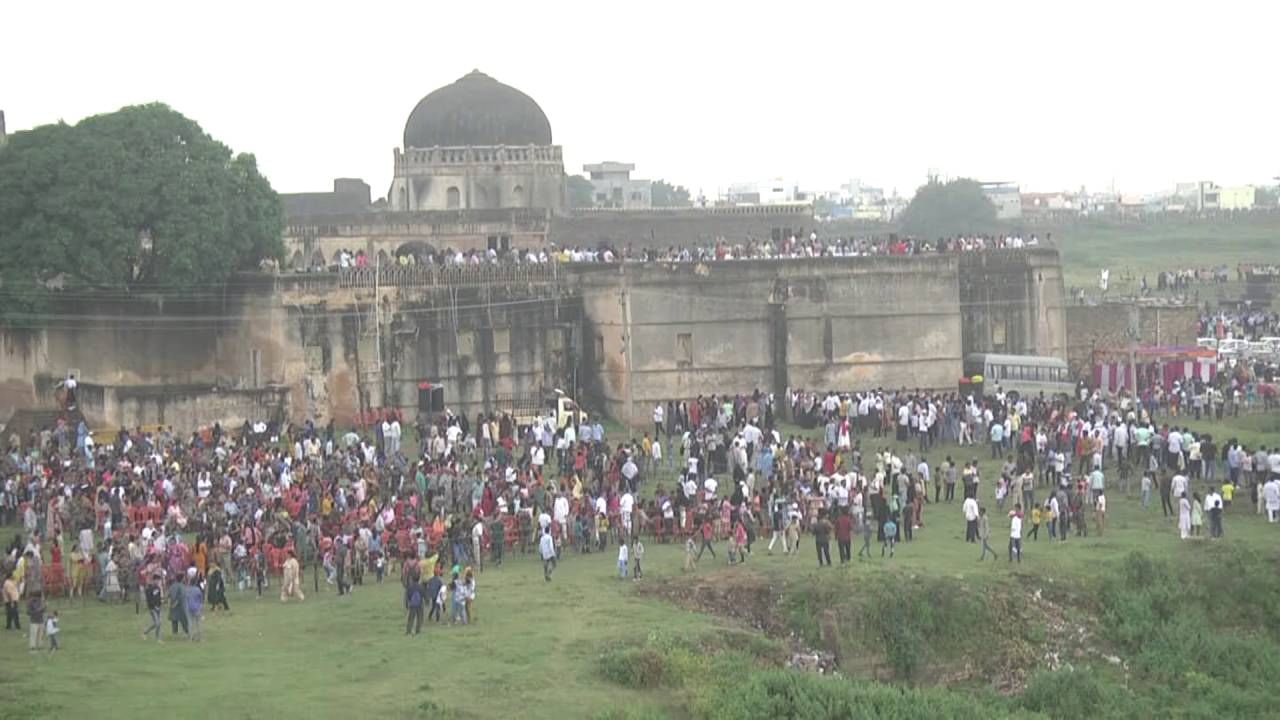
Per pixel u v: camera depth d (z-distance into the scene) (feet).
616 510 169.78
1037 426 202.69
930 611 148.87
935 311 246.47
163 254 223.10
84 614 141.69
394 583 153.99
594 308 240.32
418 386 234.17
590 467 194.59
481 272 238.27
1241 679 150.10
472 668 126.31
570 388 242.37
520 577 154.81
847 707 128.88
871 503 173.06
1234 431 213.87
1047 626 152.97
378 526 157.58
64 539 161.68
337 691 119.24
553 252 258.78
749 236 310.24
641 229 319.47
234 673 122.83
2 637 132.05
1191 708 143.02
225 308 229.04
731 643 138.51
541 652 130.62
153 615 132.57
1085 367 275.59
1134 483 192.54
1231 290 394.93
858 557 160.04
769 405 224.53
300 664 125.90
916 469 186.91
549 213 307.78
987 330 256.73
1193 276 417.28
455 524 160.04
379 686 120.98
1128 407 216.54
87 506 161.38
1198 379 252.62
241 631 135.54
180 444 196.34
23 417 206.90
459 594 138.21
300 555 158.20
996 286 256.73
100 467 177.99
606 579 153.99
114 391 210.79
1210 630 156.25
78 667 123.24
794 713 126.93
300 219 292.40
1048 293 258.98
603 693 123.65
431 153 324.60
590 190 533.55
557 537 164.04
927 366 246.27
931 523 176.65
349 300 231.50
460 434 204.74
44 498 164.66
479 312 237.25
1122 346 276.00
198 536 153.89
